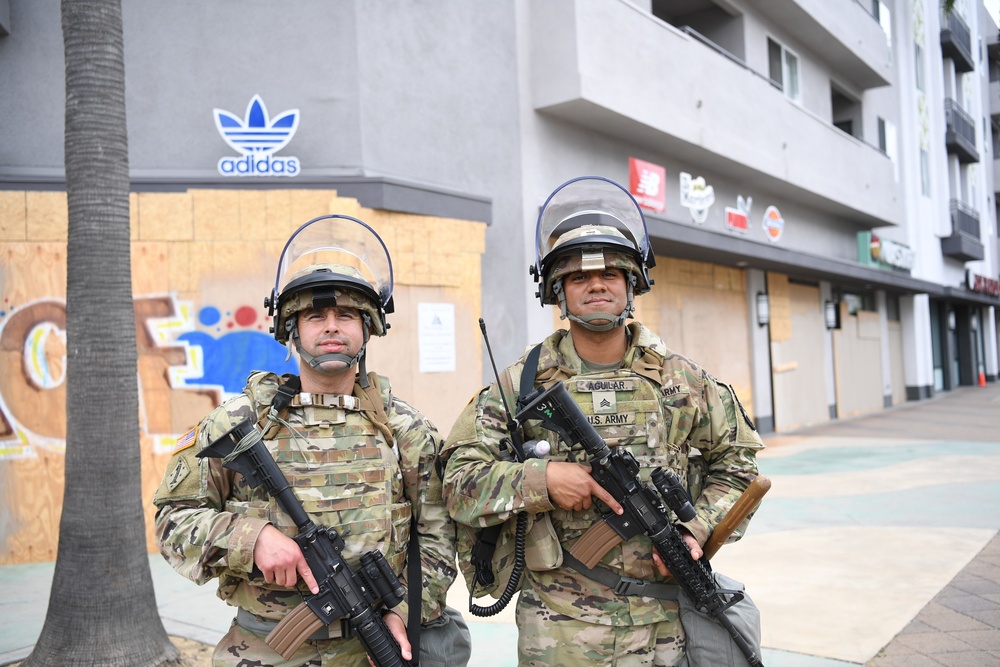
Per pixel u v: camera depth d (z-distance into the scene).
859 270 16.42
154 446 6.51
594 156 9.87
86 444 3.91
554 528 2.35
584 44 8.89
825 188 14.64
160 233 6.59
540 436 2.42
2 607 5.07
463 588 5.33
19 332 6.31
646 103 9.72
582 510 2.34
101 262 4.03
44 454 6.32
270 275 6.73
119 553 3.89
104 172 4.08
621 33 9.48
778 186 13.53
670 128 10.17
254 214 6.74
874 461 10.37
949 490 8.12
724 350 13.28
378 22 7.54
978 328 30.94
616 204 2.59
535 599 2.39
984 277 28.02
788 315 15.34
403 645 2.11
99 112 4.11
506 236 8.55
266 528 2.04
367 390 2.33
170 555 2.09
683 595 2.37
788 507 7.54
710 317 12.93
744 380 13.84
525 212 8.74
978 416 16.73
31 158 6.83
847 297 18.48
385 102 7.54
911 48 22.17
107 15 4.15
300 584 2.08
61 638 3.80
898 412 18.80
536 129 9.04
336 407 2.22
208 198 6.68
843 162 15.55
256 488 2.13
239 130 7.08
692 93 10.74
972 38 28.92
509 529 2.42
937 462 10.05
